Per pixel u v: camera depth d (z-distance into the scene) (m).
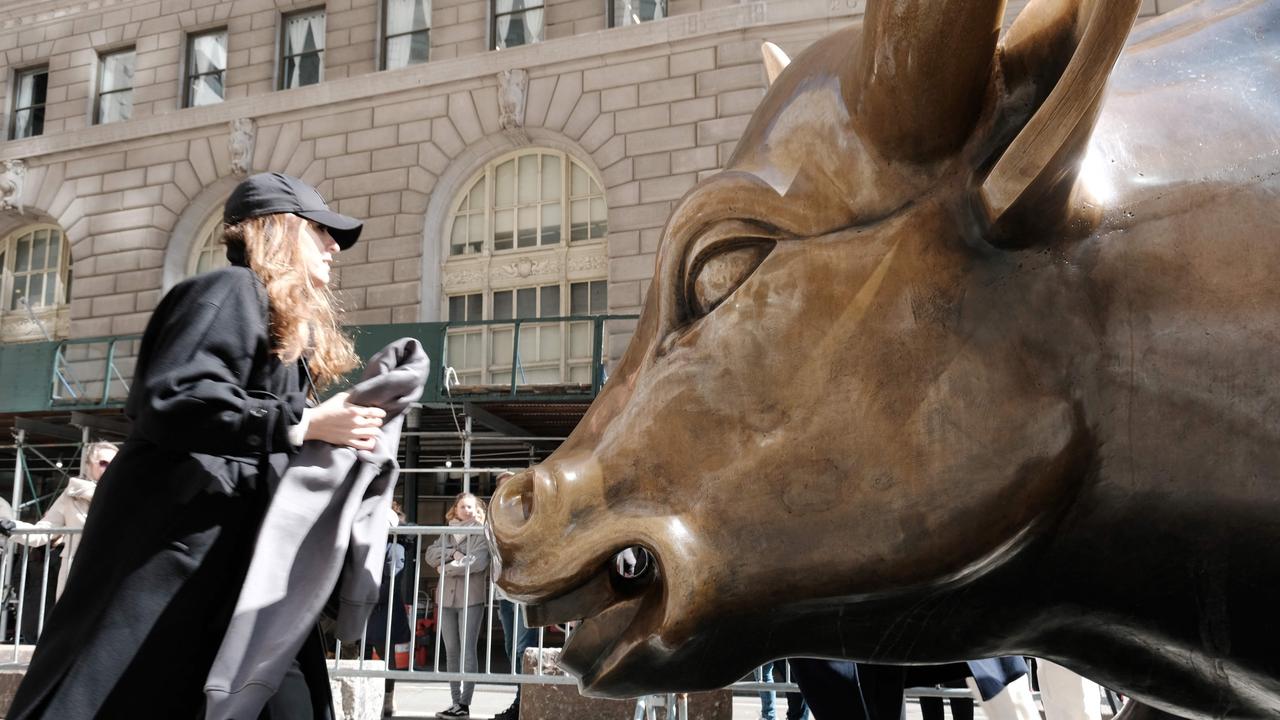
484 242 17.67
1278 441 1.10
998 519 1.11
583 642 1.27
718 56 16.45
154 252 18.97
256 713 1.60
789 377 1.15
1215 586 1.17
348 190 18.12
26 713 1.60
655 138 16.55
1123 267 1.11
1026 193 1.03
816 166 1.16
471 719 6.84
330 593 1.77
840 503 1.14
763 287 1.16
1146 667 1.29
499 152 17.73
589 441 1.25
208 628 1.70
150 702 1.62
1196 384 1.10
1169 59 1.28
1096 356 1.11
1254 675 1.22
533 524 1.20
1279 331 1.09
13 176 19.97
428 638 10.70
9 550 5.87
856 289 1.13
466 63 17.75
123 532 1.68
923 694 4.12
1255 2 1.35
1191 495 1.12
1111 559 1.17
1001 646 1.27
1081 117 0.97
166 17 20.17
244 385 1.75
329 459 1.84
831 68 1.18
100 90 20.66
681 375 1.19
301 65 19.48
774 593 1.16
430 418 16.08
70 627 1.64
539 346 16.95
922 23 1.02
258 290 1.83
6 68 21.12
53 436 18.17
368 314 17.64
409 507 16.05
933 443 1.11
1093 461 1.12
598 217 17.20
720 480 1.16
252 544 1.77
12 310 20.12
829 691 2.82
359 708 5.49
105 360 18.42
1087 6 1.01
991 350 1.11
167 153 19.25
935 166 1.11
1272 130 1.17
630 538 1.18
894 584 1.15
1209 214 1.12
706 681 1.25
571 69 17.19
